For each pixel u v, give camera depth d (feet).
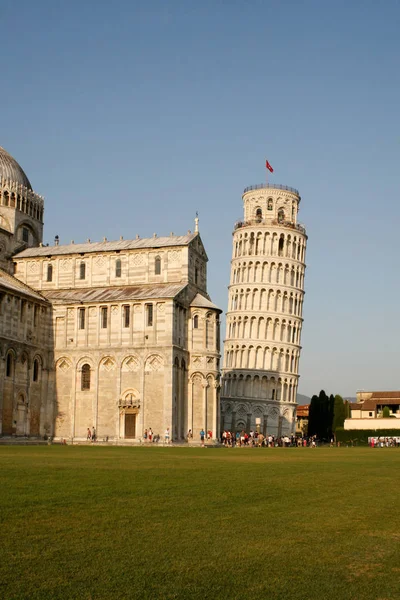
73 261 395.34
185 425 358.43
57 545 72.18
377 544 78.69
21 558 67.56
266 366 573.33
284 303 585.63
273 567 68.44
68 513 86.84
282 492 113.91
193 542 75.77
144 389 346.95
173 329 347.97
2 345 327.26
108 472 132.05
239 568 67.62
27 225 421.18
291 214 603.67
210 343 372.38
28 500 93.86
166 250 380.37
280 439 477.77
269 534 81.20
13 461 154.71
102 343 358.64
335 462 190.60
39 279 398.83
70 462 156.46
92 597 58.70
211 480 125.39
